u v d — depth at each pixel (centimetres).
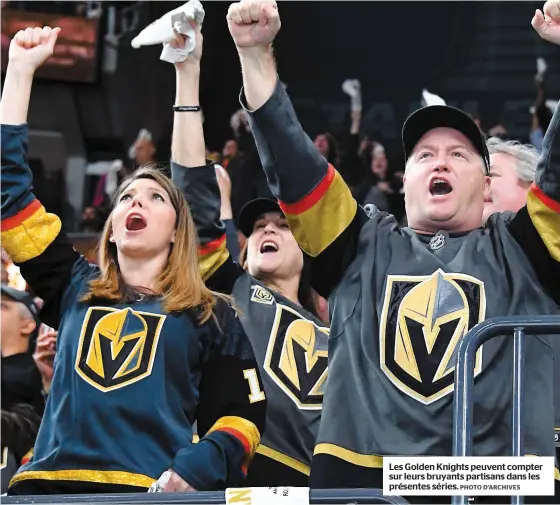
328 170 289
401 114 787
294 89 796
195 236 317
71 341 296
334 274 293
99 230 738
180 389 292
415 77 790
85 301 305
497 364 273
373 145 757
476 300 278
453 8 786
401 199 736
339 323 285
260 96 280
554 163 282
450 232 298
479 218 303
